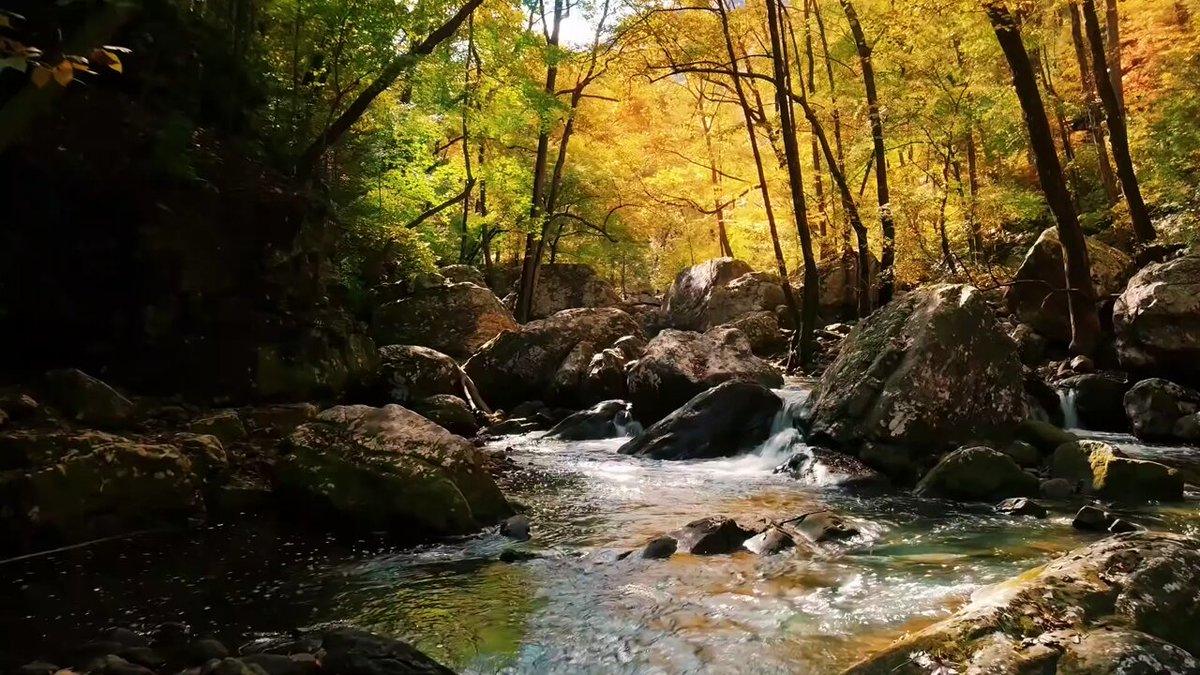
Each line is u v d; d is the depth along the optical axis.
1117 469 8.08
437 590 5.66
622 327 17.52
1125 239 18.84
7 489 6.01
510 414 15.66
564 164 27.31
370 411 7.97
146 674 3.90
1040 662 3.45
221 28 11.20
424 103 18.30
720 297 25.84
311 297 11.34
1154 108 21.27
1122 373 12.73
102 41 3.85
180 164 9.13
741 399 11.71
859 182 24.55
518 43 19.09
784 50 19.39
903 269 20.12
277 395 10.46
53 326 9.10
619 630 4.85
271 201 10.38
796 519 7.19
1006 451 9.32
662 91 30.67
